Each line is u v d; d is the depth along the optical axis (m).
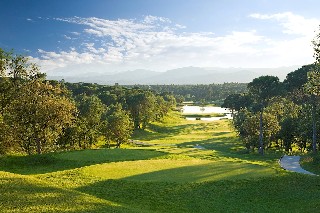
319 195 33.31
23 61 71.31
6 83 70.75
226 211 29.19
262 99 85.44
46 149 78.12
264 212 29.45
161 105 191.38
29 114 63.75
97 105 115.12
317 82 43.91
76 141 93.00
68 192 25.83
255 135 90.81
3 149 62.97
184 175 37.81
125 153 57.62
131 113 157.75
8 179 26.70
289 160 71.06
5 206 20.36
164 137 137.12
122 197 30.12
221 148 100.62
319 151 82.06
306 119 90.38
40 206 21.22
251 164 44.22
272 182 36.22
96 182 33.91
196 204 30.11
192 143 114.19
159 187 33.34
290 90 102.00
